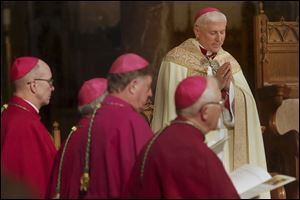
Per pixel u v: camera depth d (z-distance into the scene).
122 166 12.74
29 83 15.28
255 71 23.42
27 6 38.03
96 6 38.22
